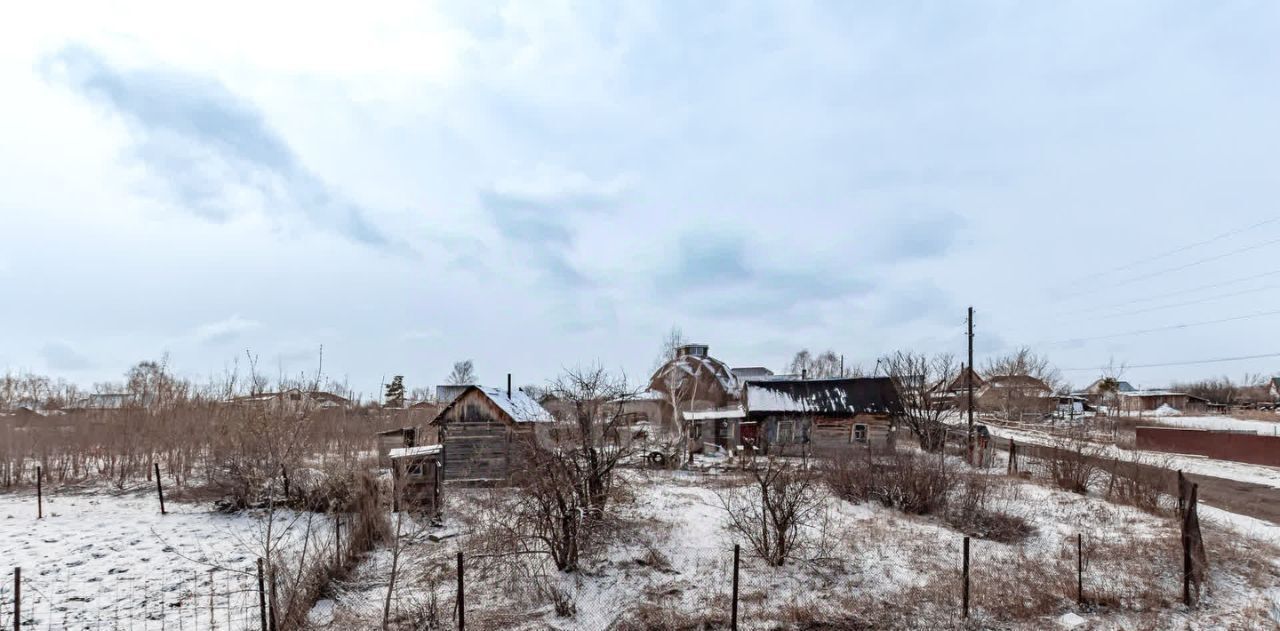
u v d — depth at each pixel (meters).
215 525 17.73
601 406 15.48
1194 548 12.06
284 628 9.69
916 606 11.77
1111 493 20.62
